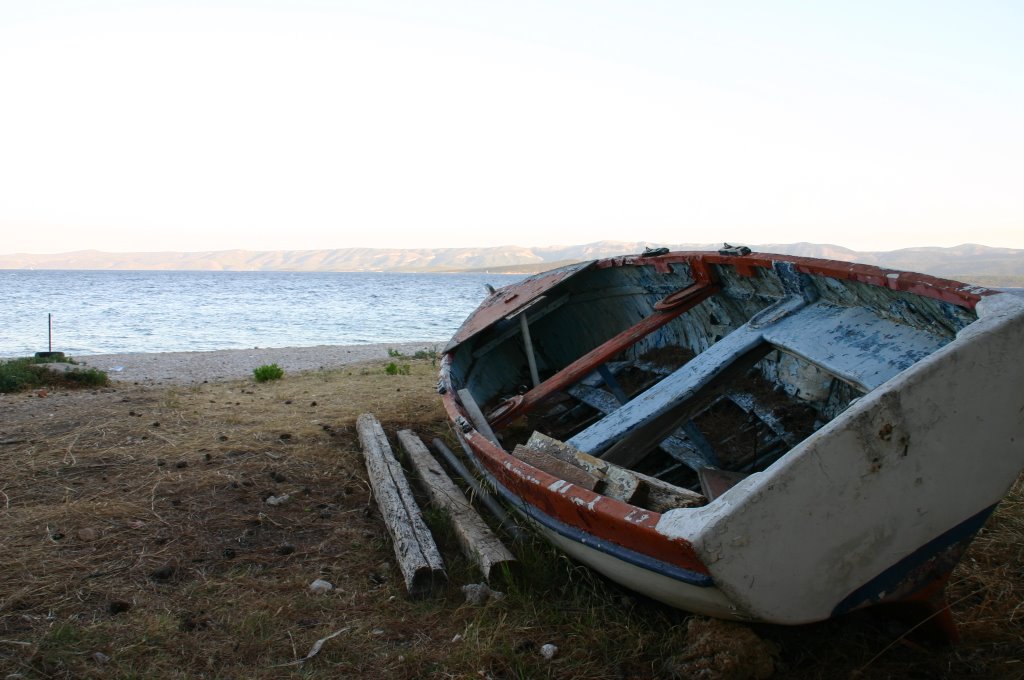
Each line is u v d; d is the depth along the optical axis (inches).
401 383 398.3
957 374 97.9
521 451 150.9
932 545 105.1
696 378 148.7
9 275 7308.1
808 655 116.1
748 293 197.0
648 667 117.5
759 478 94.7
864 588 104.0
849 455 95.7
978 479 103.7
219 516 182.9
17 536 165.9
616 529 109.7
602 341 300.5
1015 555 150.3
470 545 158.9
